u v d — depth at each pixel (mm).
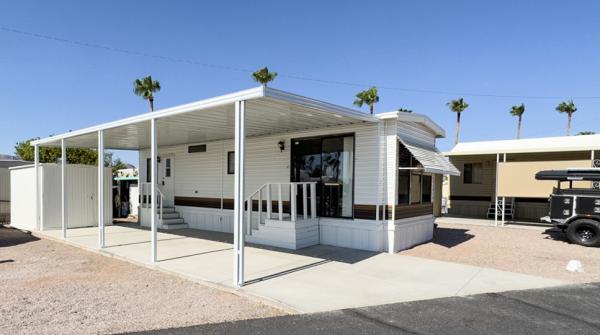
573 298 4953
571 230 9375
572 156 15086
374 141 8070
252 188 10398
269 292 5090
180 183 12609
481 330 3922
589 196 9484
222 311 4508
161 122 8031
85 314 4387
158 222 12016
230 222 10898
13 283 5738
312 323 4090
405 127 8453
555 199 9977
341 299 4855
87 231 11203
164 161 13219
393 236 7879
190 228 11969
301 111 6656
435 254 7836
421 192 9625
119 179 17109
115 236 10164
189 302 4840
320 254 7641
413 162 9086
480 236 10727
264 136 10117
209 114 7098
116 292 5270
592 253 8188
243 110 5539
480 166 17578
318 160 9031
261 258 7230
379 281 5699
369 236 8062
